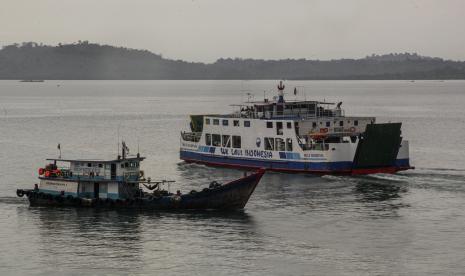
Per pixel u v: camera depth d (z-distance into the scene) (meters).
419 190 111.75
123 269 75.44
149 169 137.38
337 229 89.00
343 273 73.56
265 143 132.00
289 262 76.81
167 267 75.88
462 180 119.75
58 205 101.31
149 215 96.31
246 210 99.12
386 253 79.62
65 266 76.69
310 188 114.25
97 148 173.00
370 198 106.31
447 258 77.88
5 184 120.31
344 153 124.56
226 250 80.88
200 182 122.38
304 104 138.12
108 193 100.50
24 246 83.38
